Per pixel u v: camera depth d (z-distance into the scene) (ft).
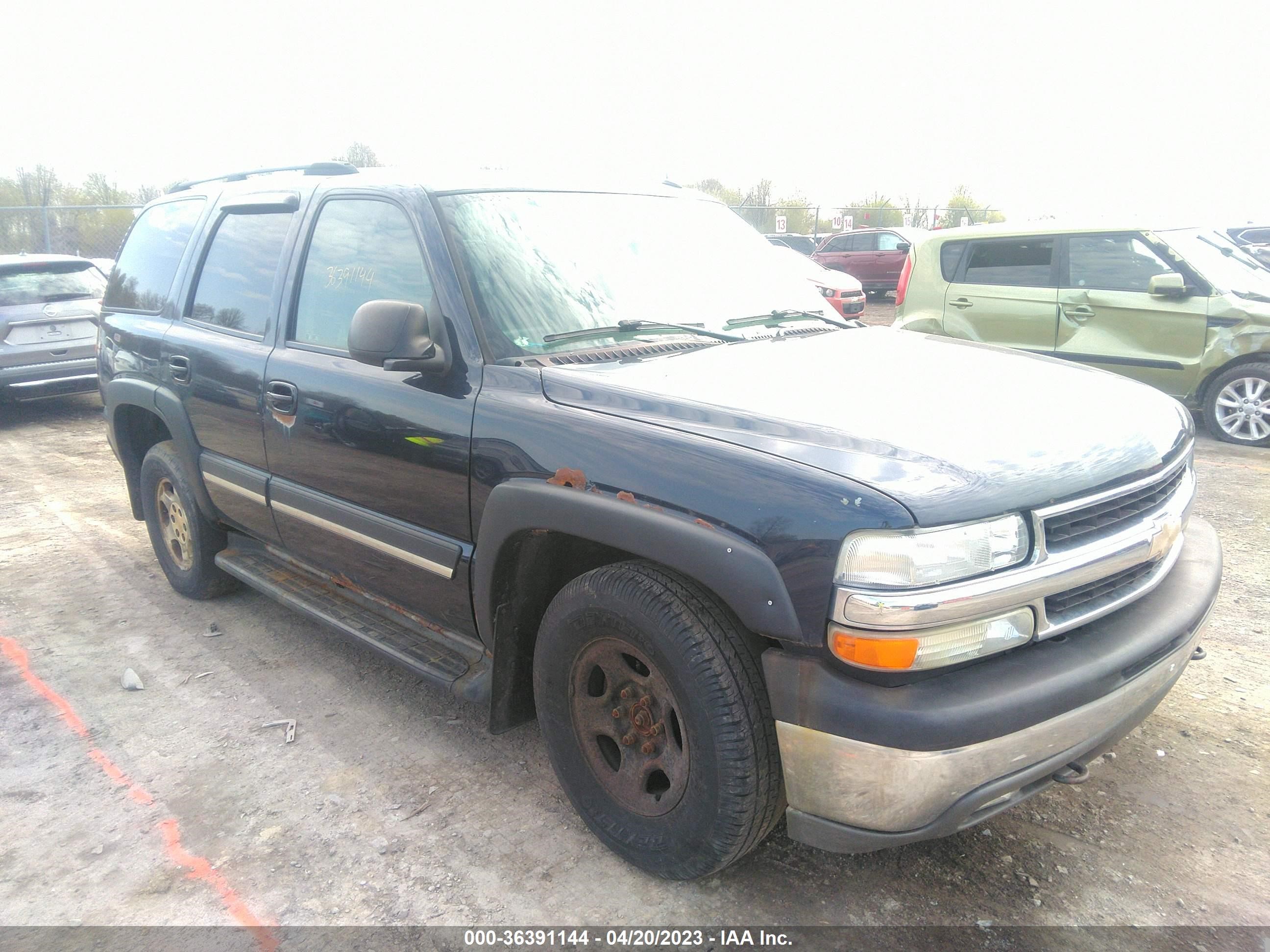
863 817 6.57
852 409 7.58
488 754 10.21
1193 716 10.52
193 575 14.24
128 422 14.98
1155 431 8.19
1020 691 6.40
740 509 6.71
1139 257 25.18
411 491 9.27
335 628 10.86
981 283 27.61
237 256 12.39
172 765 10.14
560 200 10.60
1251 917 7.50
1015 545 6.52
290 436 10.75
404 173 10.48
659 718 7.75
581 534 7.58
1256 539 16.38
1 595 15.16
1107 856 8.27
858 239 71.20
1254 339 23.40
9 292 29.86
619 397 7.96
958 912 7.64
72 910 7.95
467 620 9.22
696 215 11.87
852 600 6.22
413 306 8.60
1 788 9.78
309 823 9.05
